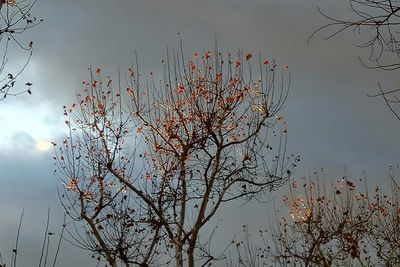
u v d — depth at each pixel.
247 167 17.72
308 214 18.80
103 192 17.94
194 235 16.48
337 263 17.45
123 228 17.38
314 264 17.47
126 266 16.91
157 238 17.69
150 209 17.77
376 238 18.06
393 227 17.97
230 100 18.03
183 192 17.78
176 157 18.16
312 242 18.33
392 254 17.47
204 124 17.72
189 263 16.30
